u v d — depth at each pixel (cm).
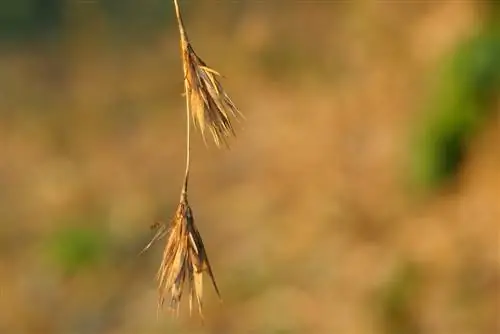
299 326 1452
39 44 2880
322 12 2403
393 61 1945
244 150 2075
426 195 1603
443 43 1775
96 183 2127
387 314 1387
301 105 2127
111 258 1783
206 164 2088
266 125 2112
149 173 2123
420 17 1938
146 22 2862
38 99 2617
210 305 1553
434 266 1436
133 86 2578
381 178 1714
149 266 1742
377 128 1852
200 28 2652
